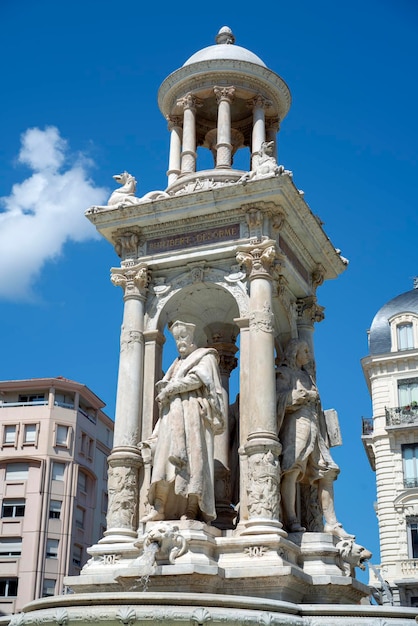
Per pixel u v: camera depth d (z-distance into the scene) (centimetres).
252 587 1391
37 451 6138
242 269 1675
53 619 1205
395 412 5153
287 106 2058
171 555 1381
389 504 4981
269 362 1573
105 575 1473
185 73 1969
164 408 1542
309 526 1667
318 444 1641
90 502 6400
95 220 1788
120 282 1747
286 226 1730
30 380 6375
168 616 1162
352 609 1330
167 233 1761
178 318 1842
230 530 1507
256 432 1526
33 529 5916
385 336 5469
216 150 2112
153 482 1479
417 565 4762
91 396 6581
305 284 1842
